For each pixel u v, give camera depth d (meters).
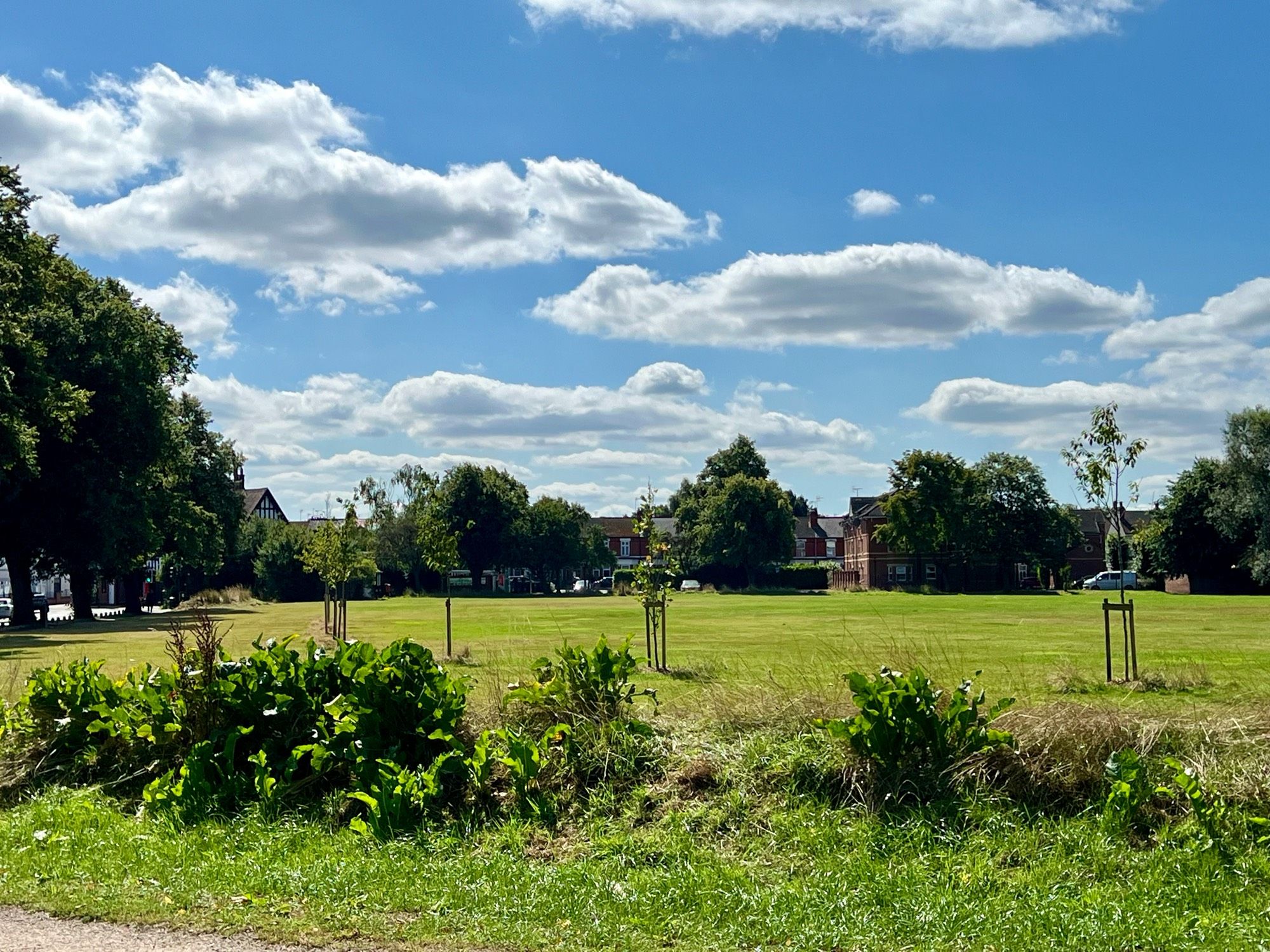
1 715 10.80
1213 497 74.75
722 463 125.94
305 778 9.08
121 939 5.94
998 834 7.45
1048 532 91.25
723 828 7.85
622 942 5.98
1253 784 7.61
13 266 34.66
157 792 9.18
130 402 46.75
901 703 8.12
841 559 152.00
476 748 8.62
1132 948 5.92
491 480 97.19
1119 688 14.91
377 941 5.96
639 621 40.56
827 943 6.00
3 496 44.56
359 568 34.16
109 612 68.62
